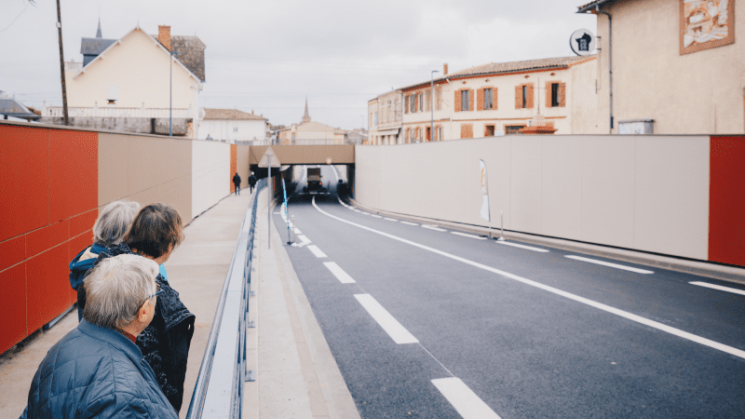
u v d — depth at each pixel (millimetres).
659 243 12516
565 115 37469
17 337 5270
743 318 7516
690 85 15977
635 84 18203
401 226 24500
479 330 7117
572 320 7520
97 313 1687
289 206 46219
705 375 5414
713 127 15211
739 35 14320
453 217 24047
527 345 6461
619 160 13672
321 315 8031
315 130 112312
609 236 14062
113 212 2785
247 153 47906
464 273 11312
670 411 4605
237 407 2773
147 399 1619
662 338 6645
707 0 15234
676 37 16453
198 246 12742
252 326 6383
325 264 12945
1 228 4930
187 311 2230
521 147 17891
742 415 4512
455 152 23656
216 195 27391
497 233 19141
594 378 5383
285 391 4973
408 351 6324
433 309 8289
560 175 15906
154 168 13188
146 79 40938
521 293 9289
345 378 5488
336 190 69688
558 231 16078
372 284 10352
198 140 20812
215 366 2061
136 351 1763
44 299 5996
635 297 8875
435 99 46219
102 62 40688
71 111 39406
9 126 5145
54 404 1544
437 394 5062
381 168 36219
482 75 41031
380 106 59469
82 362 1608
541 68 37812
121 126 30750
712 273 10688
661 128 17141
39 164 5914
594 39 19406
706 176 11297
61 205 6621
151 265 1869
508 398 4945
